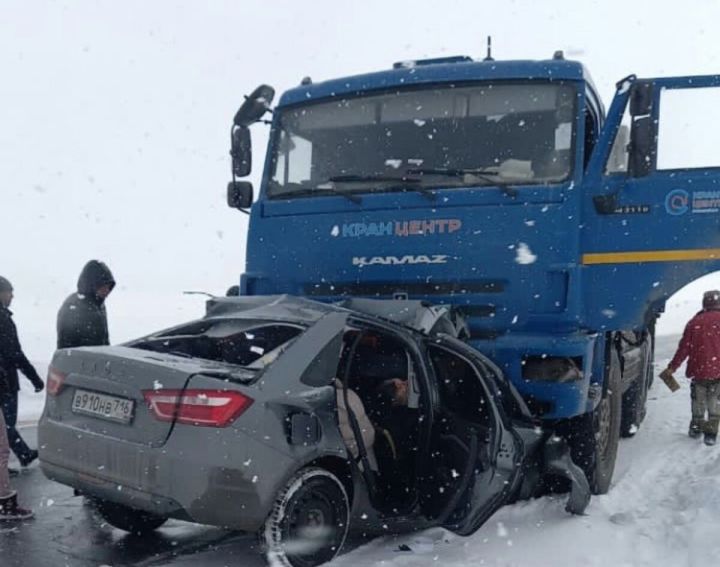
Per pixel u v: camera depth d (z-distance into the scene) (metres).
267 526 4.03
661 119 5.68
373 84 6.53
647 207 5.72
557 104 6.03
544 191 5.75
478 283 5.84
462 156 6.17
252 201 7.02
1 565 4.45
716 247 5.62
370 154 6.44
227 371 4.26
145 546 4.82
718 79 5.59
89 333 6.47
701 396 8.05
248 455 3.93
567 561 4.52
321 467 4.43
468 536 4.82
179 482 3.92
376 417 5.20
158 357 4.55
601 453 5.99
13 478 6.52
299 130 6.75
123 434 4.17
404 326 5.05
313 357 4.44
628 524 5.21
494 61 6.28
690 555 4.52
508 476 4.77
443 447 5.00
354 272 6.23
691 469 6.67
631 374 7.71
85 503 5.74
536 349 5.40
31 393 11.05
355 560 4.45
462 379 5.26
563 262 5.68
